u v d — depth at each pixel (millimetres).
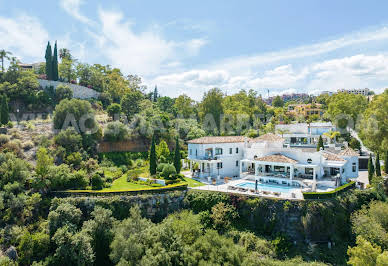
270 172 49438
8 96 67938
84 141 57094
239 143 56594
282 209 35562
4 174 38031
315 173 44625
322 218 34250
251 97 122875
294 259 31516
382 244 30938
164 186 42812
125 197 38875
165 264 27188
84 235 31016
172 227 32188
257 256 31734
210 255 28500
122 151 63531
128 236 30234
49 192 40156
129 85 117000
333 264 31062
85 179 43500
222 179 50656
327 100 120000
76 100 62094
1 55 73812
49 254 31797
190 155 55406
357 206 39062
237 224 37000
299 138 75000
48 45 87312
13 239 32031
